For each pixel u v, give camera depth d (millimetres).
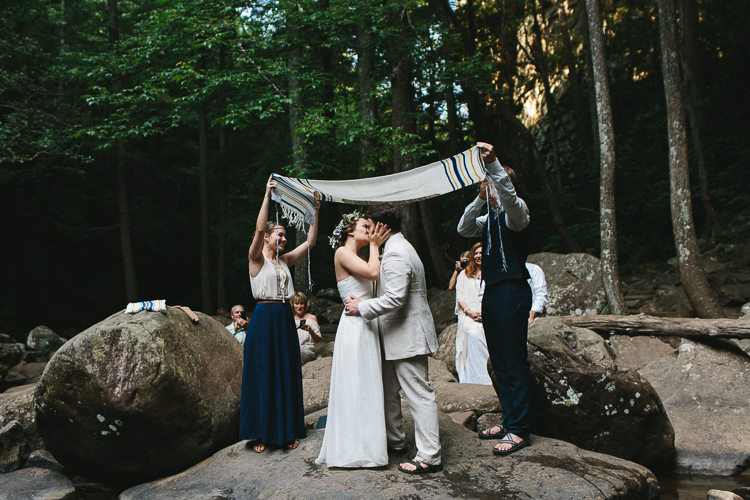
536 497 2697
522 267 3312
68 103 12742
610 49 18828
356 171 15352
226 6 10891
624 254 12062
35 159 12633
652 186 12570
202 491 3219
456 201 15672
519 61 22688
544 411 3906
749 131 11836
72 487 3742
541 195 15875
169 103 13609
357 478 2971
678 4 16406
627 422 3738
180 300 18984
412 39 10836
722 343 5234
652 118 14891
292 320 3828
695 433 4289
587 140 17656
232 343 4395
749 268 9039
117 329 3590
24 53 11844
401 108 10883
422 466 3027
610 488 2779
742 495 3424
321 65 14664
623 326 5734
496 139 22047
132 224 17328
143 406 3463
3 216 13867
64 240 15945
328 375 5812
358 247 3439
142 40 11602
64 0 15398
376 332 3238
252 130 17547
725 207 10742
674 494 3451
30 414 4402
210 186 19422
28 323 13633
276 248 3832
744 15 13773
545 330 4078
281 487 2980
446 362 6695
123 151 14312
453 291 10734
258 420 3562
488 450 3320
